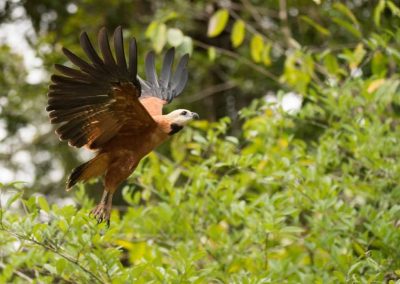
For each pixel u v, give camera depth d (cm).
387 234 1077
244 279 992
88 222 964
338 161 1245
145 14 2209
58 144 2080
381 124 1284
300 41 1969
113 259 965
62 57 2036
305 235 1288
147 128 1027
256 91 2061
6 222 966
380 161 1196
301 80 1411
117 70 913
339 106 1256
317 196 1148
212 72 2209
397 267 1070
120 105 971
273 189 1272
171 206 1199
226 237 1167
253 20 2206
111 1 2098
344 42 1842
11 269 984
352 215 1138
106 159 1038
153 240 1199
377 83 1265
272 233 1128
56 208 1023
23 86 2047
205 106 2178
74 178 1038
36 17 2144
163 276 965
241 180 1234
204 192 1197
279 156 1261
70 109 944
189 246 1162
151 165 1304
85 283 992
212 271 1102
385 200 1184
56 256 1014
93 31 2119
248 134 1327
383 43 1269
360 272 1095
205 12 2073
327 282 1048
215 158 1206
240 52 2025
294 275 1124
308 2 1919
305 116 1316
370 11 1786
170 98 1181
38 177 2066
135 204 1225
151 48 1941
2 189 962
